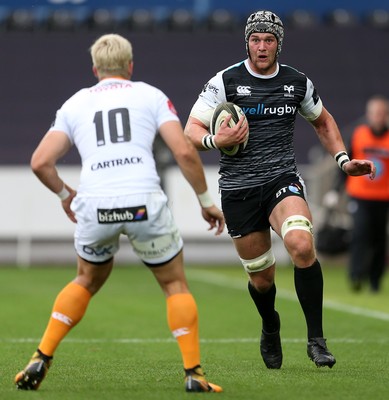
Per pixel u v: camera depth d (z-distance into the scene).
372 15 85.62
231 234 25.67
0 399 20.12
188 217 72.56
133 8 73.56
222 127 24.02
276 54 25.20
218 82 25.39
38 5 73.25
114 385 22.39
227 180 25.42
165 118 20.98
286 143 25.34
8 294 50.75
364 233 52.09
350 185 52.56
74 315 21.08
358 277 52.47
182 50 83.31
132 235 20.67
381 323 38.41
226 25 84.75
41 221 72.62
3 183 72.25
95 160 20.73
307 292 24.34
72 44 83.12
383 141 51.69
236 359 28.05
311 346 24.50
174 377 23.91
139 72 82.12
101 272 21.27
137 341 32.66
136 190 20.45
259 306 25.81
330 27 85.44
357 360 27.73
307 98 25.67
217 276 63.81
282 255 72.56
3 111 80.50
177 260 20.89
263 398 20.45
